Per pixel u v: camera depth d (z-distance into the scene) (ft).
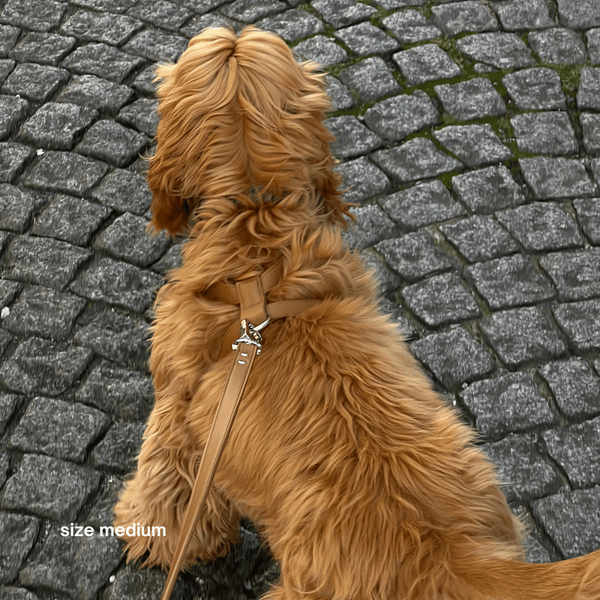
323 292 5.35
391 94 11.26
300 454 4.77
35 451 8.04
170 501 6.44
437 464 4.64
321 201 5.47
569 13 12.24
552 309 9.13
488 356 8.79
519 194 10.15
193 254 5.30
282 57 4.84
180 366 5.49
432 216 9.96
